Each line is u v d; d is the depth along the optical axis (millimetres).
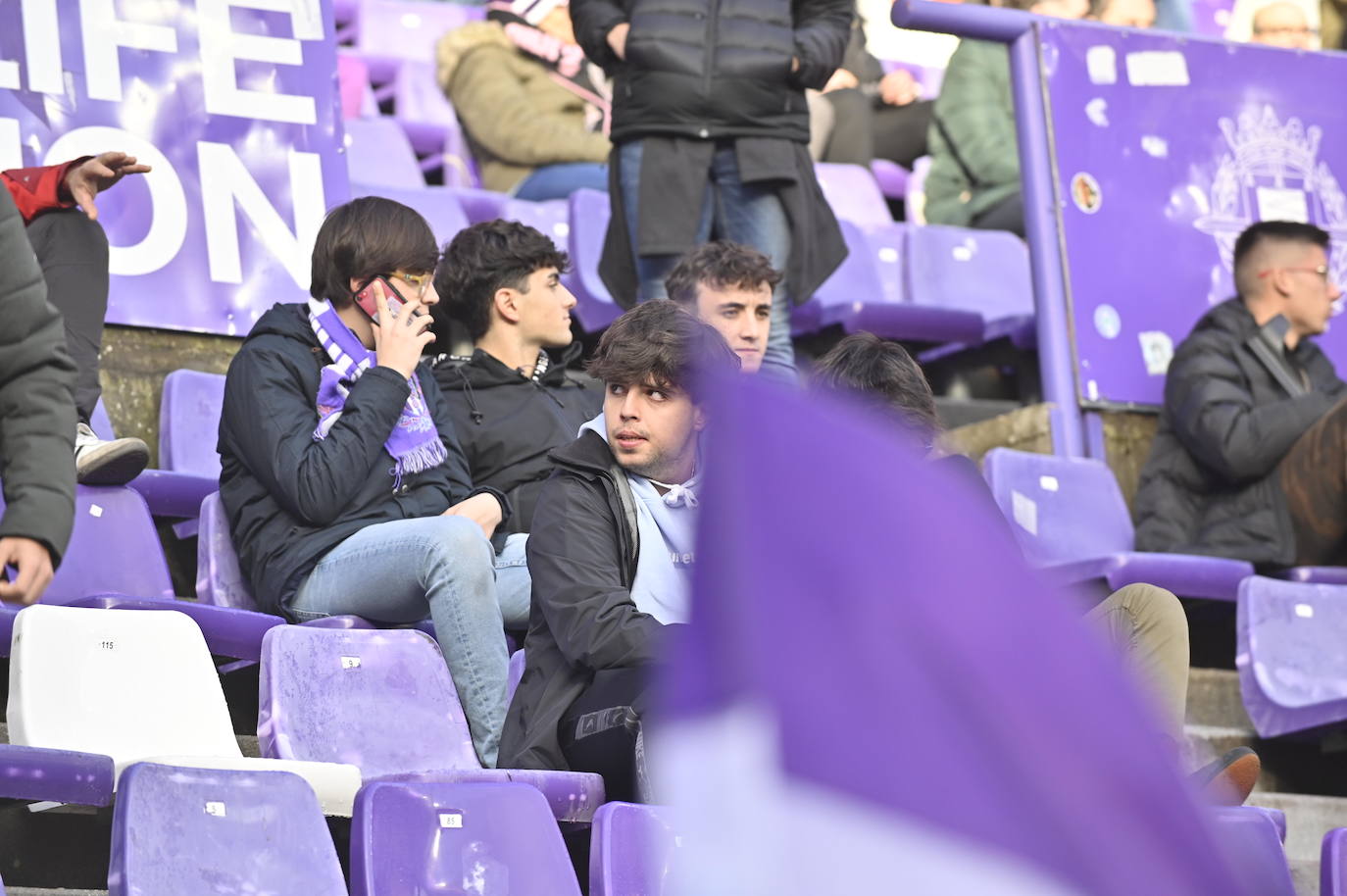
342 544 12367
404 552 11953
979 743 2152
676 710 2305
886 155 28031
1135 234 19844
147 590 12875
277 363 12906
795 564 2229
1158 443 18562
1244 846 11023
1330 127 20766
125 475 13055
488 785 9242
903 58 29891
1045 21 19938
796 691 2211
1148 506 18391
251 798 8836
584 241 20359
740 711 2240
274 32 16797
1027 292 23312
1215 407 17875
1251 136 20438
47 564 7211
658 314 11000
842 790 2180
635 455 10852
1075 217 19672
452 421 14227
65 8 15969
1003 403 21234
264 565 12539
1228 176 20266
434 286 14836
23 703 9922
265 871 8688
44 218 13516
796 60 17172
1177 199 20031
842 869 2180
